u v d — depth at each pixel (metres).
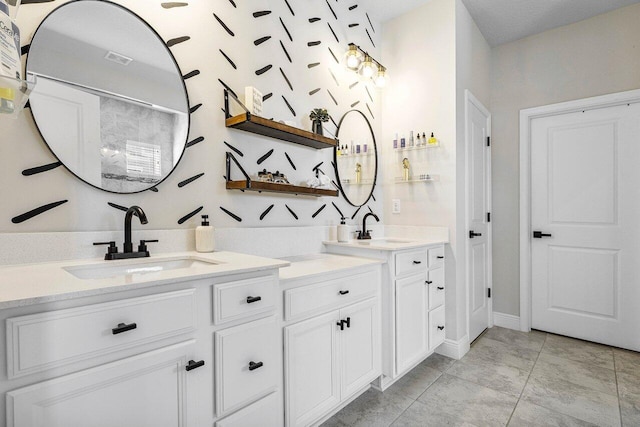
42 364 0.69
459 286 2.44
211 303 1.00
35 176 1.12
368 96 2.71
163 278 0.88
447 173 2.46
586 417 1.64
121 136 1.31
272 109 1.91
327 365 1.48
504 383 1.99
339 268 1.54
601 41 2.62
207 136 1.59
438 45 2.52
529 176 2.98
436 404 1.76
